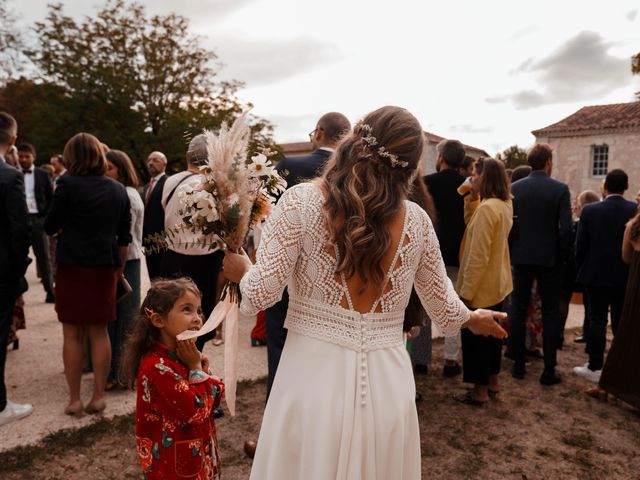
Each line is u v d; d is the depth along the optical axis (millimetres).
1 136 3340
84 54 24156
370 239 1449
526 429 3555
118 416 3494
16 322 4961
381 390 1580
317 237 1530
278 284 1504
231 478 2838
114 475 2820
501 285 3785
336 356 1556
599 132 26391
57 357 4820
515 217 4270
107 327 3904
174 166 26984
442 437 3410
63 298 3393
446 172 4191
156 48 25359
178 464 2010
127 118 25094
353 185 1503
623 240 4008
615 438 3459
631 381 3807
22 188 3305
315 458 1525
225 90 27312
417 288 1743
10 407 3498
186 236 3404
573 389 4332
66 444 3115
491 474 2969
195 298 2135
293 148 39312
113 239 3533
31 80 26688
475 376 3850
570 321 6977
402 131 1541
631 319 3842
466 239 3932
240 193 1823
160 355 2084
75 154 3475
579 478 2955
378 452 1564
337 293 1554
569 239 4238
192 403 1989
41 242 6816
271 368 2812
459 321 1747
